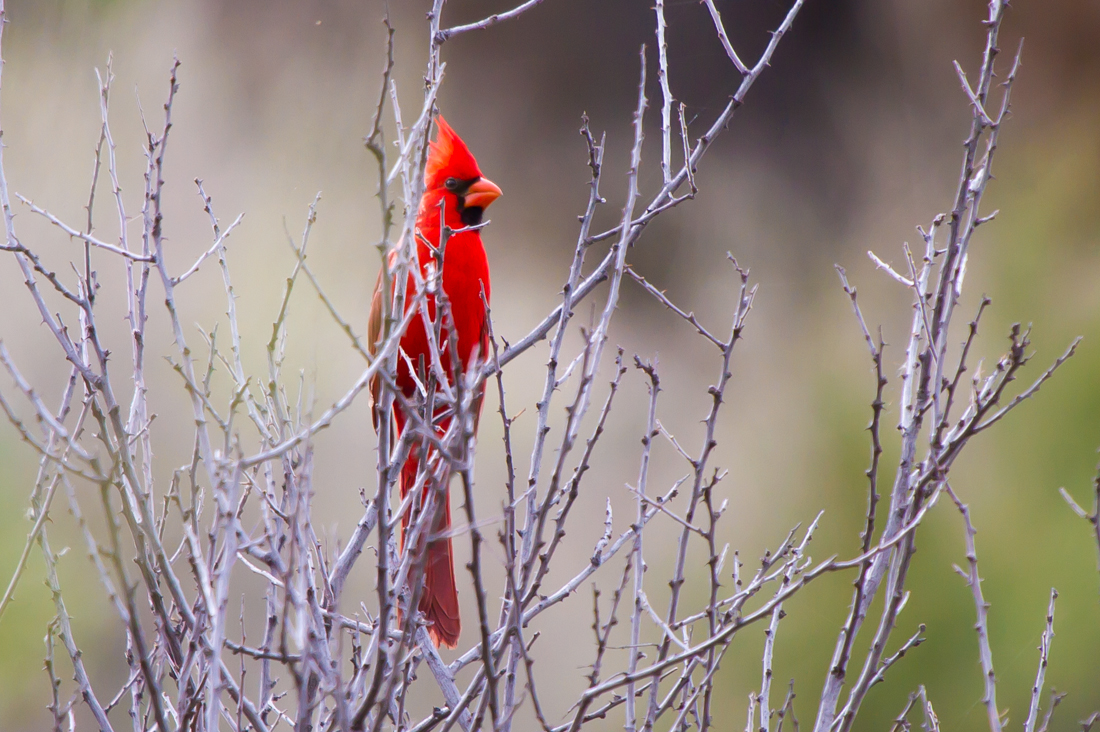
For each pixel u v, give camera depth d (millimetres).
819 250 18453
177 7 18188
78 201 15266
